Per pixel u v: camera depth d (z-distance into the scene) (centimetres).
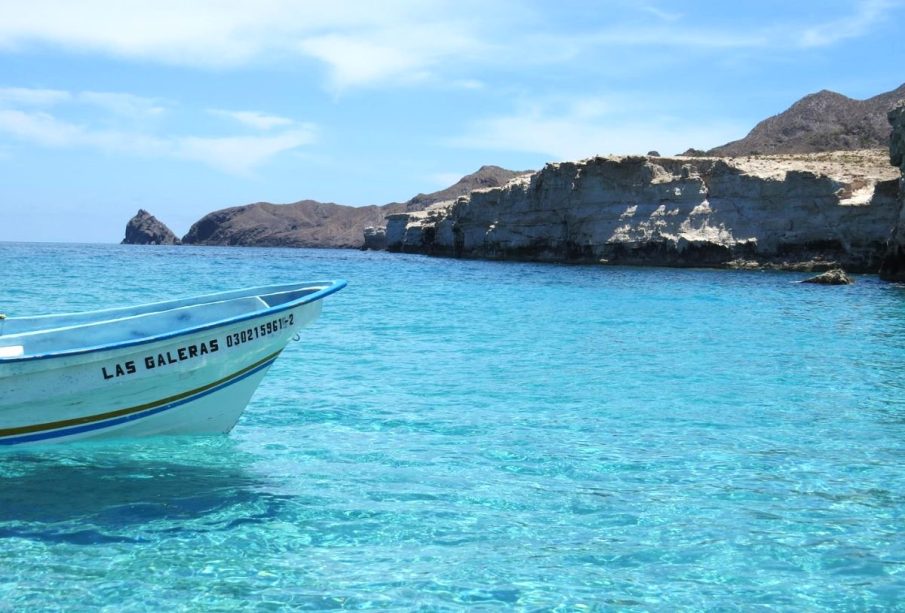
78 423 1062
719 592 686
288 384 1556
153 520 841
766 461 1075
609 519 855
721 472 1024
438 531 817
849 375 1731
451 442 1156
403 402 1413
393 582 698
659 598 674
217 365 1118
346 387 1537
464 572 719
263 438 1169
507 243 10119
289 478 984
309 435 1186
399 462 1055
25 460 1043
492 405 1401
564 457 1084
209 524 830
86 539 787
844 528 834
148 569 720
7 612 634
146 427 1116
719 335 2422
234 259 11156
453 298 3825
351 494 927
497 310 3197
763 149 19538
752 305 3547
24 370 991
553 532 816
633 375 1706
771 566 739
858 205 7288
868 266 7206
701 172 8600
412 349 2036
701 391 1545
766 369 1805
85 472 999
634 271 7194
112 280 4822
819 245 7481
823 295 4175
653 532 819
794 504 906
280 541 788
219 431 1182
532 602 663
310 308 1202
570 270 7362
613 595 679
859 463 1067
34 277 4859
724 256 7881
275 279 5450
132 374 1057
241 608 646
